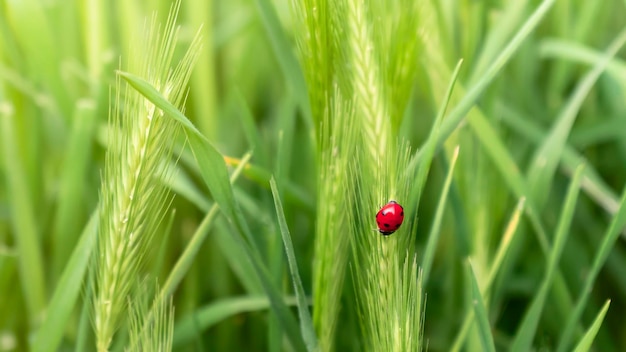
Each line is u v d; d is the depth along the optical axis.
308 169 0.44
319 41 0.32
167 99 0.31
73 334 0.40
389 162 0.32
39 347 0.34
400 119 0.34
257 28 0.48
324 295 0.33
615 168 0.48
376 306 0.32
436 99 0.38
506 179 0.37
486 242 0.37
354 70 0.33
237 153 0.46
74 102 0.42
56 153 0.42
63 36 0.44
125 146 0.32
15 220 0.39
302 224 0.44
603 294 0.43
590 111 0.49
